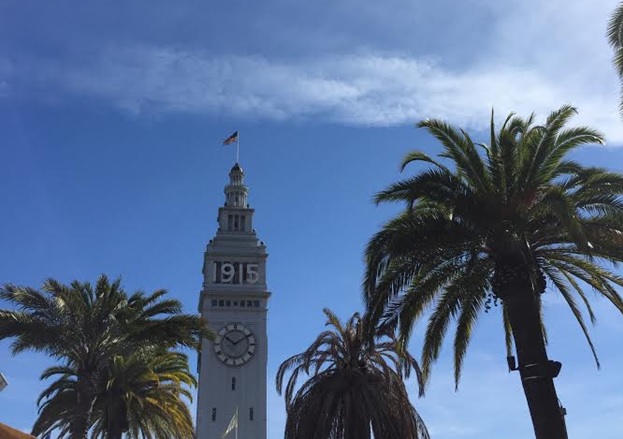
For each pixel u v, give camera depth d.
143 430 60.19
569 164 29.64
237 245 130.75
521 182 28.81
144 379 55.25
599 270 31.42
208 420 116.25
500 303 31.97
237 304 125.25
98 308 45.69
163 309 48.00
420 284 31.44
